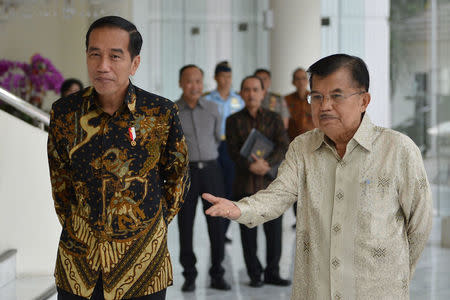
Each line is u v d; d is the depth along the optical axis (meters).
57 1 9.85
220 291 4.88
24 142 4.24
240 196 5.02
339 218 2.09
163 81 9.89
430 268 5.56
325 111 2.05
